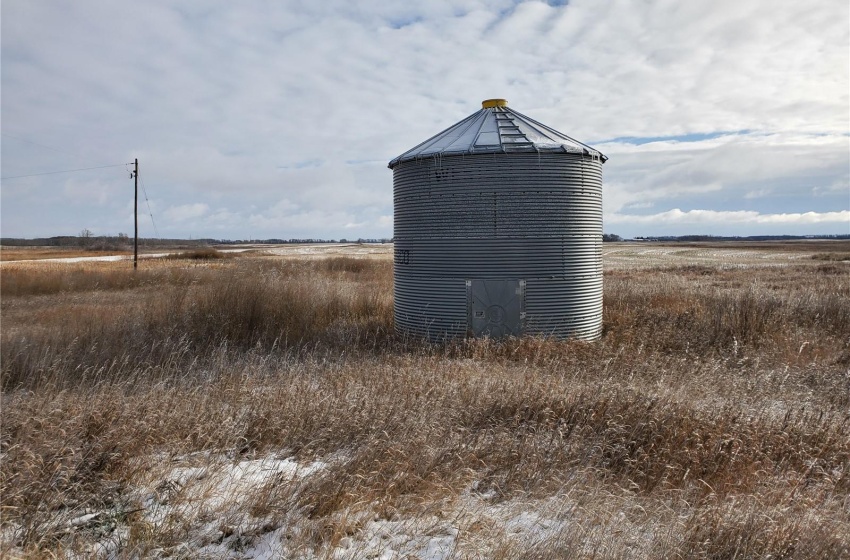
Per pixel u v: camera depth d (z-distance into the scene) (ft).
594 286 42.91
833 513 16.66
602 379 29.07
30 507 15.60
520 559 13.75
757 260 191.42
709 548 14.52
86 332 38.22
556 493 17.35
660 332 41.55
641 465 19.56
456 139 43.39
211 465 18.78
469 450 19.75
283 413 22.79
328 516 15.55
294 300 47.62
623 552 14.06
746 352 36.86
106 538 14.62
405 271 44.37
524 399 25.03
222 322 42.55
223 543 14.64
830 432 22.84
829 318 46.37
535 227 40.27
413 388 26.48
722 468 19.51
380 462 18.29
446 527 15.49
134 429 20.31
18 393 27.66
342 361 34.12
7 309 60.95
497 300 40.52
